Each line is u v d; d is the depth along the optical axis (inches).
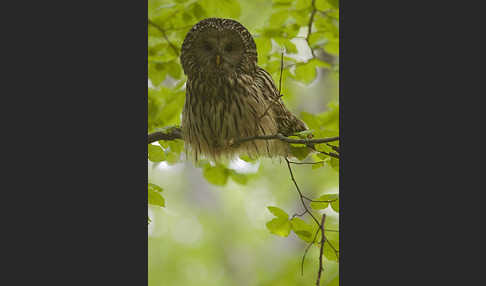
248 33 339.6
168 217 837.2
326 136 286.2
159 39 388.8
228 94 335.3
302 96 505.7
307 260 579.5
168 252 833.5
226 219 853.2
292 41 393.1
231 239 853.8
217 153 358.6
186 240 849.5
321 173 692.1
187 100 346.9
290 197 739.4
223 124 341.4
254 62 343.3
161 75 390.0
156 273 822.5
